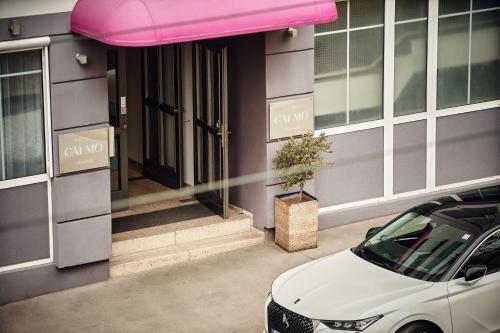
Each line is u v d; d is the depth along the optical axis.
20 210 12.59
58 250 12.73
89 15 11.88
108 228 12.98
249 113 14.19
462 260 10.41
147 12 11.65
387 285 10.42
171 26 11.76
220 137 14.20
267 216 14.16
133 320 12.12
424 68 15.40
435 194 15.77
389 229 11.47
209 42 14.25
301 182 13.81
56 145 12.52
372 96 15.00
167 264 13.59
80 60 12.34
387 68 14.96
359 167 15.02
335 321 10.03
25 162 12.57
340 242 14.34
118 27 11.55
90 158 12.70
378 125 15.06
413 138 15.44
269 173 14.01
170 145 15.70
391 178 15.34
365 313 9.99
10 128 12.41
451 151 15.83
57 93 12.41
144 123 16.31
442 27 15.44
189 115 15.22
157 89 15.84
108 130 12.78
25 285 12.71
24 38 12.09
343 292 10.45
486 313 10.37
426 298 10.14
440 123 15.66
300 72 13.91
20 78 12.36
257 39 13.75
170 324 11.99
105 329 11.91
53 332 11.88
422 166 15.59
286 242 13.97
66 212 12.70
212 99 14.47
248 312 12.26
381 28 14.86
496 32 15.96
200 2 11.97
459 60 15.71
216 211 14.62
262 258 13.80
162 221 14.34
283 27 12.54
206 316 12.18
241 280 13.15
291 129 13.99
